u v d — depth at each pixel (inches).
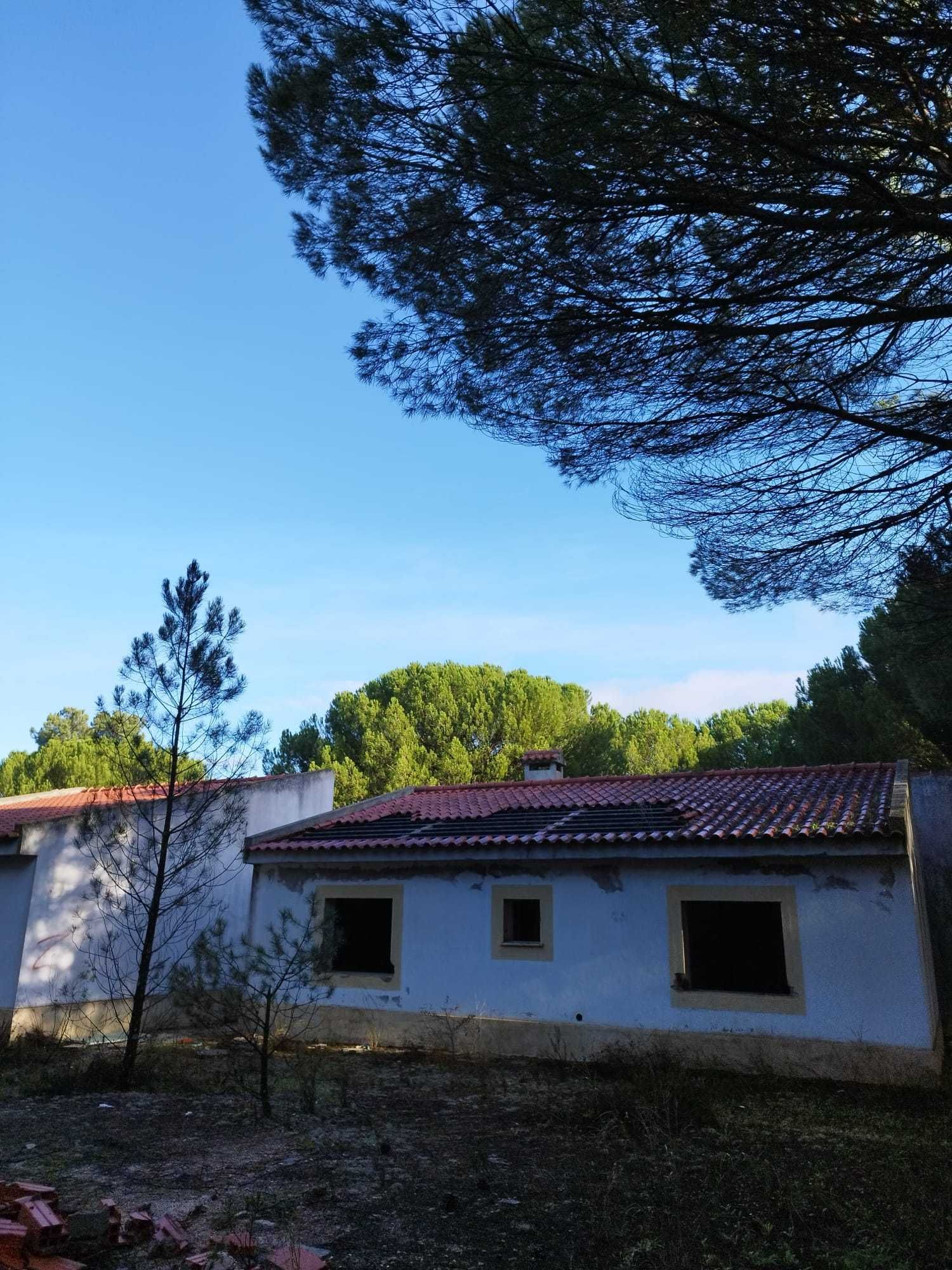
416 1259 177.6
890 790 460.8
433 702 1160.8
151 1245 179.2
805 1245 187.8
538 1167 243.4
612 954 437.1
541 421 257.6
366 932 569.6
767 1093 348.2
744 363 237.5
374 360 256.7
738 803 487.5
